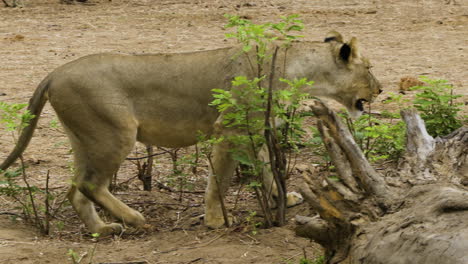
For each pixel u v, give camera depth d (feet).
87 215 35.58
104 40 98.63
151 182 43.34
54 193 41.11
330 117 26.03
